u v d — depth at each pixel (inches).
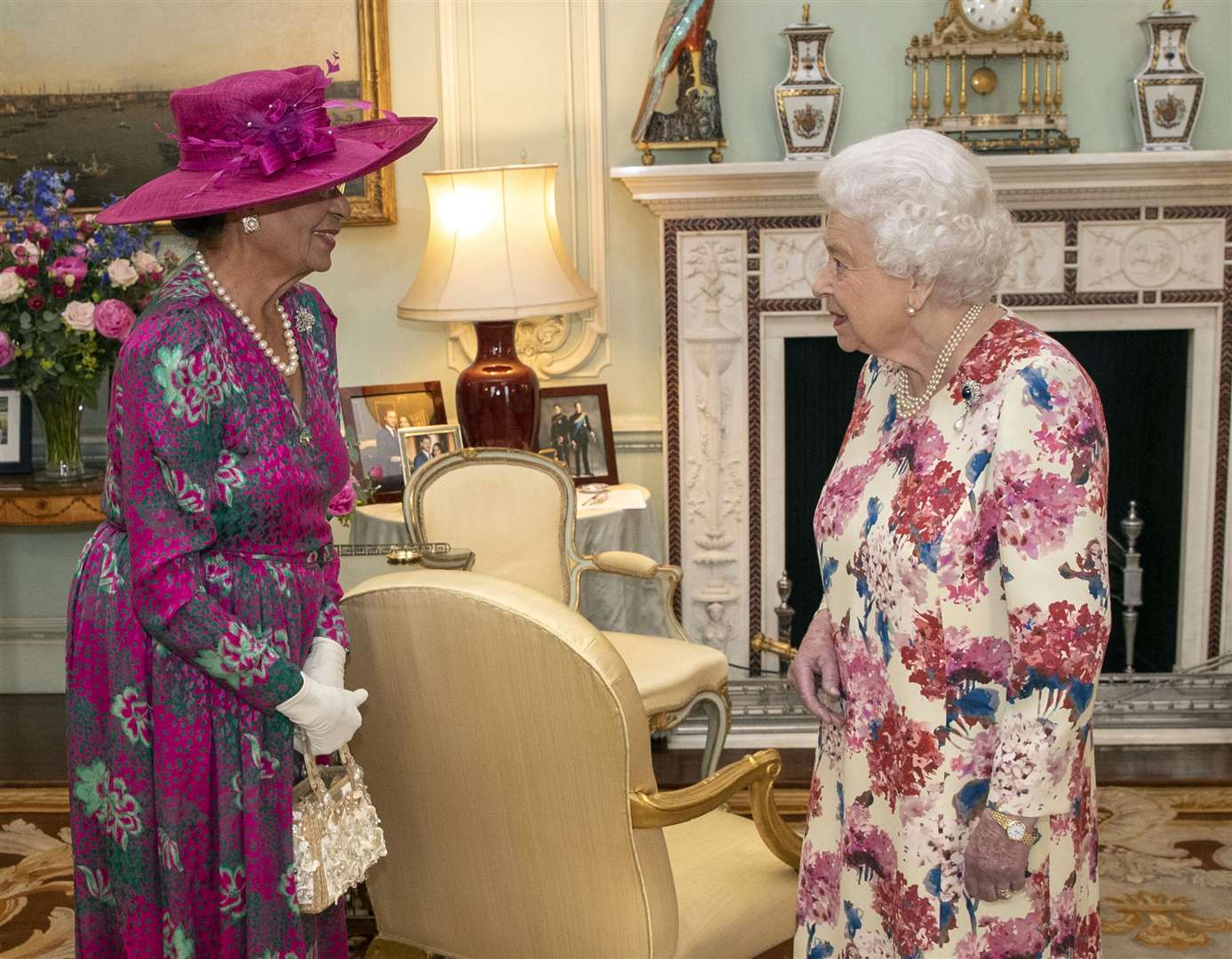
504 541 132.9
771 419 165.5
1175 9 158.2
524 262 143.3
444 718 71.1
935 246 60.9
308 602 74.5
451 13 161.5
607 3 161.8
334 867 72.6
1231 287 156.6
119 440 69.0
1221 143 160.4
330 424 78.6
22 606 180.9
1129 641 162.6
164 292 71.2
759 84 162.1
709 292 159.0
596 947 73.0
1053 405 59.3
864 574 66.6
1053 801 59.2
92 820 73.8
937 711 63.0
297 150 70.4
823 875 71.7
